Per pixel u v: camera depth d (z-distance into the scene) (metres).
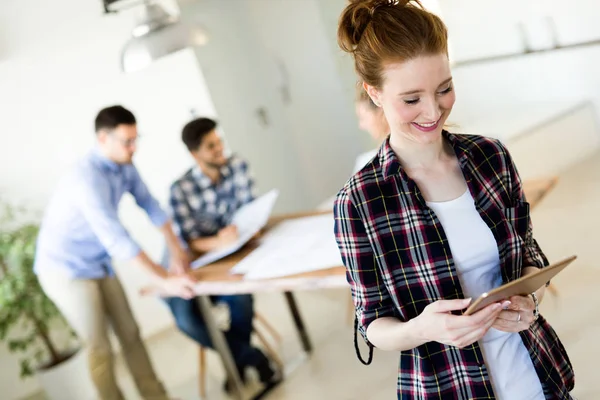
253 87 4.84
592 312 2.88
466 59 4.36
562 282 3.19
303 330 3.54
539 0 3.79
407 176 1.22
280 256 2.53
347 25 1.21
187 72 4.36
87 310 3.17
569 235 3.50
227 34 4.66
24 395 4.07
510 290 1.08
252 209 3.11
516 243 1.25
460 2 4.20
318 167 5.14
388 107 1.17
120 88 4.14
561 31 3.78
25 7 3.84
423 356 1.26
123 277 4.27
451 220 1.23
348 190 1.25
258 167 4.91
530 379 1.27
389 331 1.21
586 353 2.65
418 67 1.10
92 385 3.57
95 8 4.03
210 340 3.29
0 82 3.79
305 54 4.88
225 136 4.72
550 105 4.00
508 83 4.14
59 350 4.12
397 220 1.23
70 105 4.02
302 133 5.06
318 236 2.61
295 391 3.23
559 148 3.88
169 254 3.07
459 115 4.51
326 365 3.38
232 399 3.31
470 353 1.24
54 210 3.08
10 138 3.87
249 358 3.34
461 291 1.23
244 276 2.47
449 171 1.25
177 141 4.35
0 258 3.67
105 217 2.85
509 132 3.84
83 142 4.09
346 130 5.05
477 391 1.24
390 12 1.14
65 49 3.97
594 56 3.65
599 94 3.72
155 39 2.37
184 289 2.66
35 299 3.64
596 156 3.81
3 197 3.88
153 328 4.43
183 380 3.79
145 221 4.25
